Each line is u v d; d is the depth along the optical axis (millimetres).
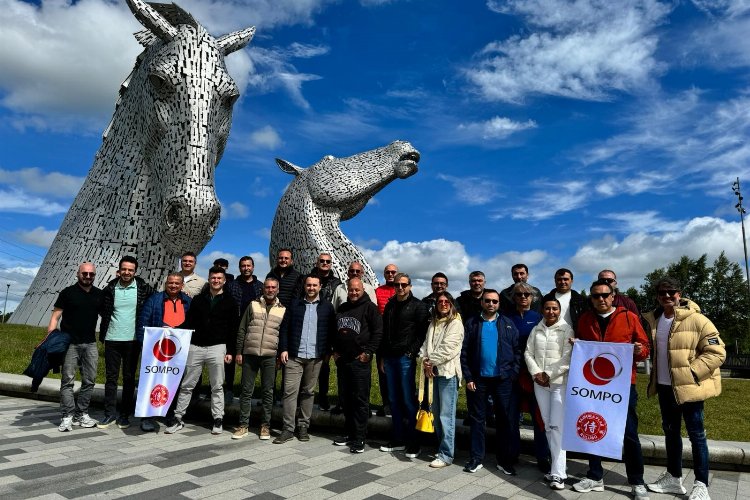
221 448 5438
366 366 5641
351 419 5840
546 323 5090
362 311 5762
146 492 4051
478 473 5000
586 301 5488
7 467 4504
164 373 5938
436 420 5406
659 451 5402
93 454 4988
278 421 6551
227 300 6223
